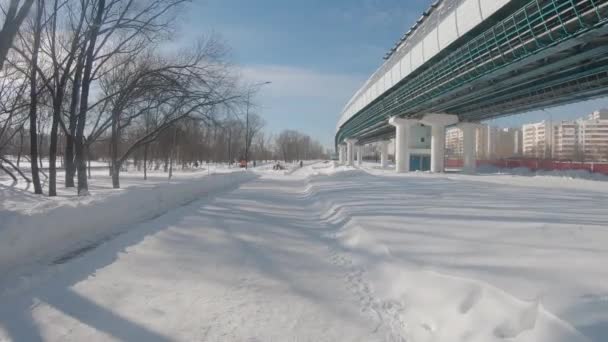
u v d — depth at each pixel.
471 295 3.64
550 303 3.04
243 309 4.00
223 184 22.09
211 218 9.82
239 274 5.18
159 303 4.13
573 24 16.06
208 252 6.32
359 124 59.19
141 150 54.84
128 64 19.73
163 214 10.40
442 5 25.39
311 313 3.92
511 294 3.33
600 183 22.38
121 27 14.39
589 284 3.50
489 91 27.92
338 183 21.08
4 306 3.98
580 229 6.39
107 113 22.95
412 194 14.00
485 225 7.11
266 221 9.51
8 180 27.20
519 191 15.66
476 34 22.67
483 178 28.03
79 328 3.53
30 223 5.85
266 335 3.43
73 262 5.55
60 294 4.34
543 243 5.41
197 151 58.72
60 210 6.76
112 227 8.29
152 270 5.29
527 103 33.44
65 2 14.13
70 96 19.05
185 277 5.01
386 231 6.87
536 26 17.59
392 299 4.29
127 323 3.64
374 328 3.59
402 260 5.02
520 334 2.85
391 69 36.47
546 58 20.53
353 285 4.80
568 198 12.60
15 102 17.42
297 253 6.34
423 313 3.78
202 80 16.81
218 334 3.44
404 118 41.59
